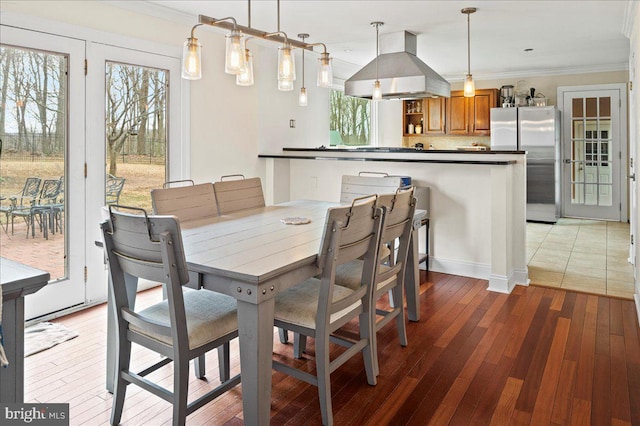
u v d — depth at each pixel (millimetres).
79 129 3291
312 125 5852
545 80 7414
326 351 1937
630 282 4012
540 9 3979
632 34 4121
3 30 2846
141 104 3725
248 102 4785
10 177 2959
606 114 7055
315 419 2012
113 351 2197
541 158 6996
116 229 1788
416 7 3852
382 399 2164
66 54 3186
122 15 3525
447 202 4246
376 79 4480
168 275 1665
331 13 3984
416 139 8328
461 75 7660
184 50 2377
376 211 2170
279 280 1755
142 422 1990
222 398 2184
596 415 2023
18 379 1183
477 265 4152
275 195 5074
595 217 7312
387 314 2615
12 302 1160
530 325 3061
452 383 2309
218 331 1851
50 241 3180
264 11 3883
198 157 4234
